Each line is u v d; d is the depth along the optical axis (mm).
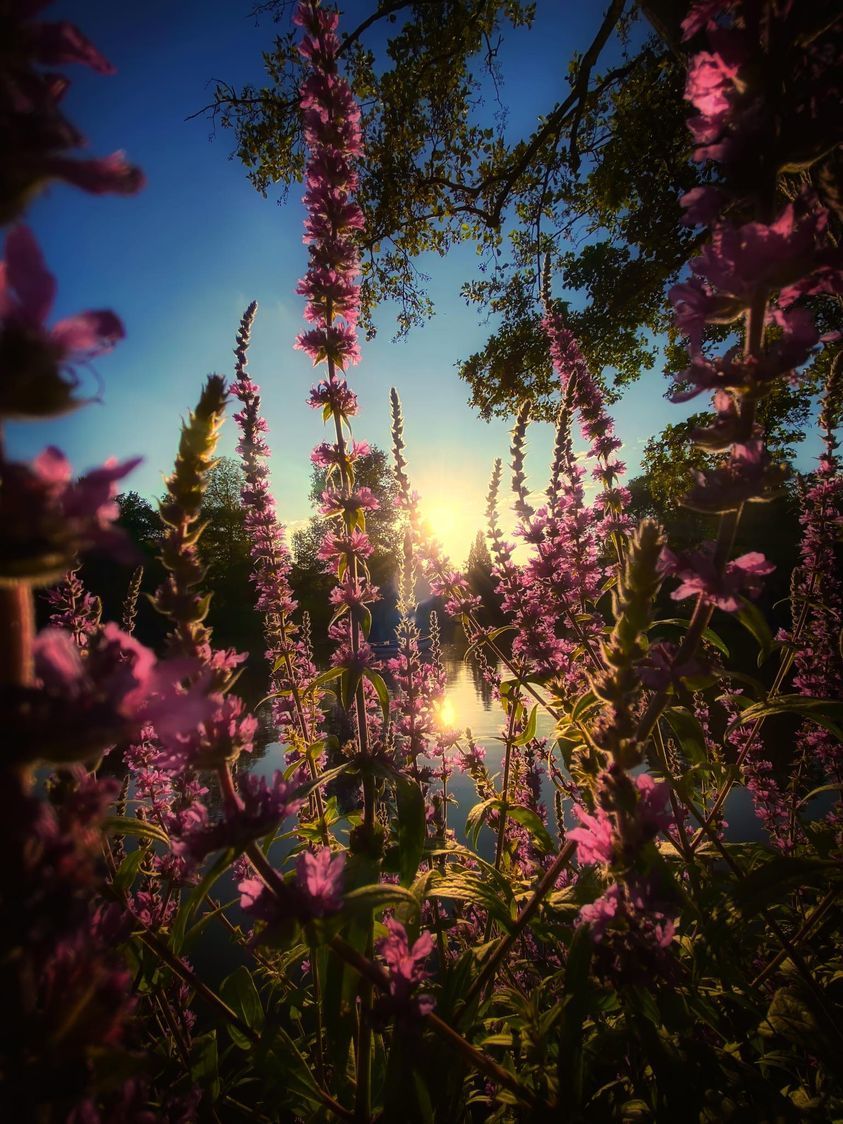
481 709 11930
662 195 10422
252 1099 2553
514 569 3066
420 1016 1227
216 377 1181
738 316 1166
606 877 1380
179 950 1578
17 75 564
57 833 617
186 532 1169
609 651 1267
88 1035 628
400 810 1815
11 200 533
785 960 1915
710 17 1122
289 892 1193
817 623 3158
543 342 12023
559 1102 1320
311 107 2371
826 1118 1530
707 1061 1531
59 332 552
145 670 704
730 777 2174
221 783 1167
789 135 1048
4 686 588
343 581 2562
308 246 2436
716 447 1181
